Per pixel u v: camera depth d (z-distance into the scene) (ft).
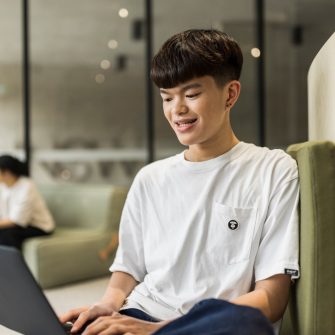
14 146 18.54
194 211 4.67
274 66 16.39
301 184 4.46
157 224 4.90
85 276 13.88
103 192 14.90
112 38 18.16
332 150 4.25
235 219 4.53
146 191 5.04
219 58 4.43
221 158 4.73
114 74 18.20
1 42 18.42
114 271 5.19
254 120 16.61
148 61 17.70
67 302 11.75
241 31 16.70
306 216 4.28
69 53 18.42
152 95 17.61
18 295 3.85
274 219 4.44
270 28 16.34
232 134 4.90
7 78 18.44
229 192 4.64
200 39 4.48
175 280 4.66
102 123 18.35
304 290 4.27
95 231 14.58
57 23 18.39
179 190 4.84
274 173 4.59
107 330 3.96
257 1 16.30
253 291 4.24
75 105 18.47
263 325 3.41
